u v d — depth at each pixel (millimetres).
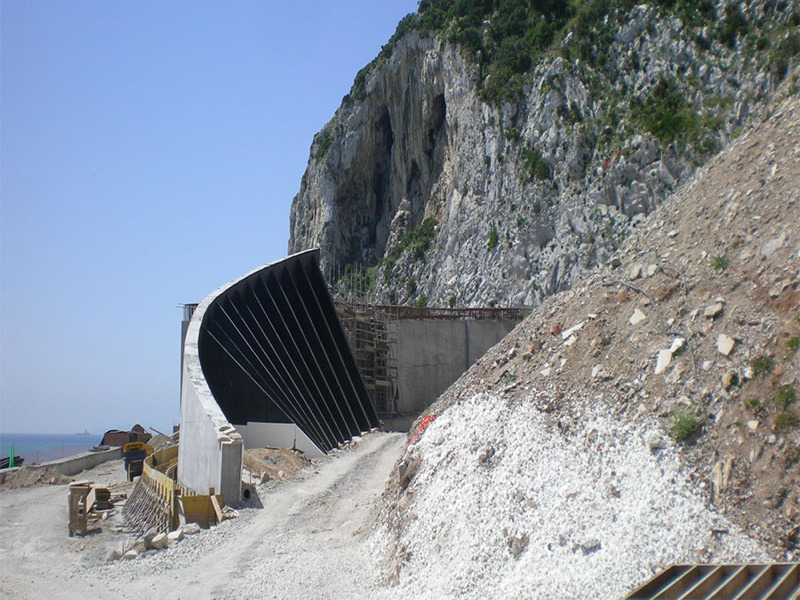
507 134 73812
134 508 30234
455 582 13523
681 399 13594
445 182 90688
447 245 79562
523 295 65875
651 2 67250
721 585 10039
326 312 48375
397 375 60469
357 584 15539
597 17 71375
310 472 29922
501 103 75375
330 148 105812
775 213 15586
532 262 66438
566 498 13594
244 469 29250
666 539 11625
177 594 16984
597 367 15914
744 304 14336
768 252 14852
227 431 25406
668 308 15820
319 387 43281
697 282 15867
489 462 15938
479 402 18172
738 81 57406
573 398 15711
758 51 57094
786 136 17391
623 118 64000
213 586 17094
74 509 27875
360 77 107875
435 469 17297
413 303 83438
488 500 14961
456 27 87750
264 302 43250
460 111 83125
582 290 19281
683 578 10539
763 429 12016
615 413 14469
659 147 59781
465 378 20781
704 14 62781
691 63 61531
